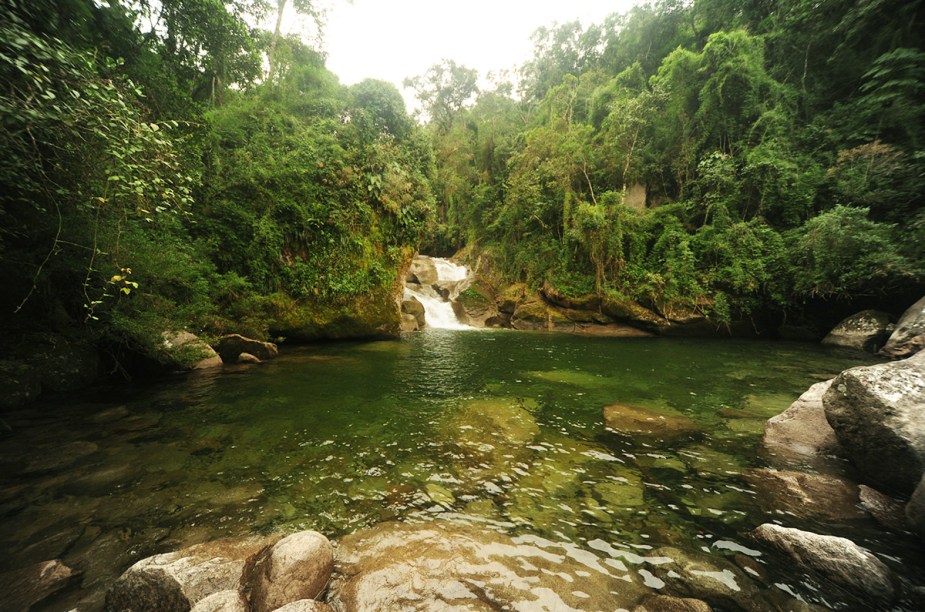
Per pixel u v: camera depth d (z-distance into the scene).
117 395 6.89
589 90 30.86
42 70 3.60
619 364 11.20
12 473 4.01
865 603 2.44
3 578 2.53
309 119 17.14
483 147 38.03
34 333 6.82
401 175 17.23
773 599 2.48
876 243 12.96
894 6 10.24
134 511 3.43
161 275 7.59
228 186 12.42
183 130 9.72
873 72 10.16
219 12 9.00
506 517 3.46
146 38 7.57
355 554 2.91
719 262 18.91
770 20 20.56
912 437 3.49
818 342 16.38
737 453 4.89
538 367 10.65
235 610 2.21
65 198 4.89
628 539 3.14
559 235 26.45
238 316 11.66
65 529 3.13
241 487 3.92
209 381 8.11
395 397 7.34
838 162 15.21
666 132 22.83
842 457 4.65
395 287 17.27
